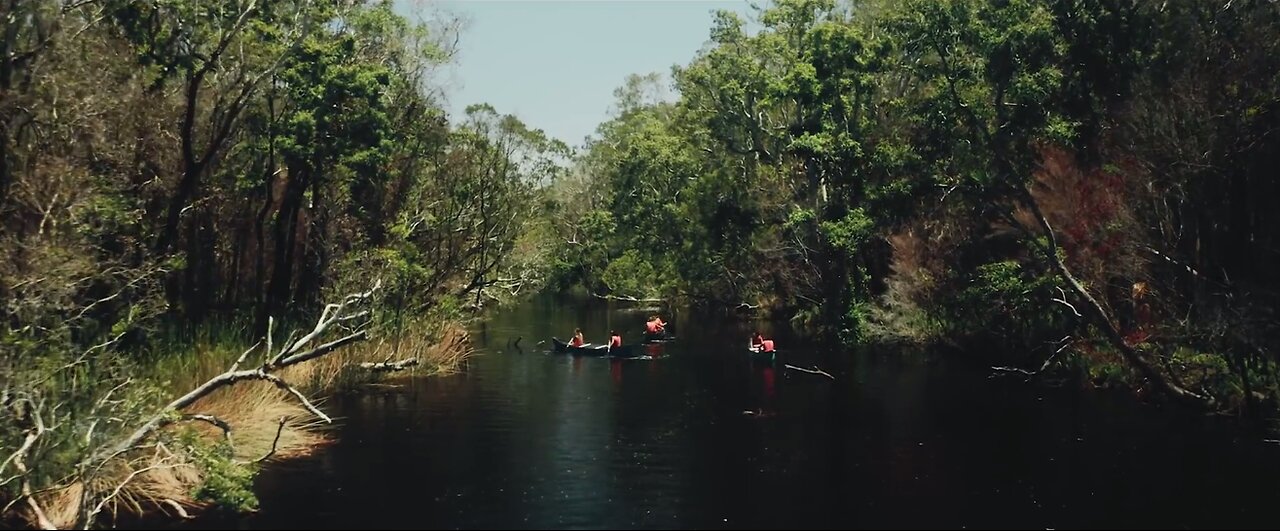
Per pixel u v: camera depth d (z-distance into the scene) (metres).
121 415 14.01
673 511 14.37
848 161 38.00
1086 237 26.11
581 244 78.06
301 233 34.25
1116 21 24.95
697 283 60.69
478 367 31.14
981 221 30.81
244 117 27.75
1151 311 24.88
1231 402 21.55
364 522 13.55
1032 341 29.47
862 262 43.62
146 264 18.55
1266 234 22.30
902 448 18.67
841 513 14.27
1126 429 20.30
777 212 46.34
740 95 44.44
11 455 12.71
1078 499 14.95
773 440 19.47
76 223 16.92
